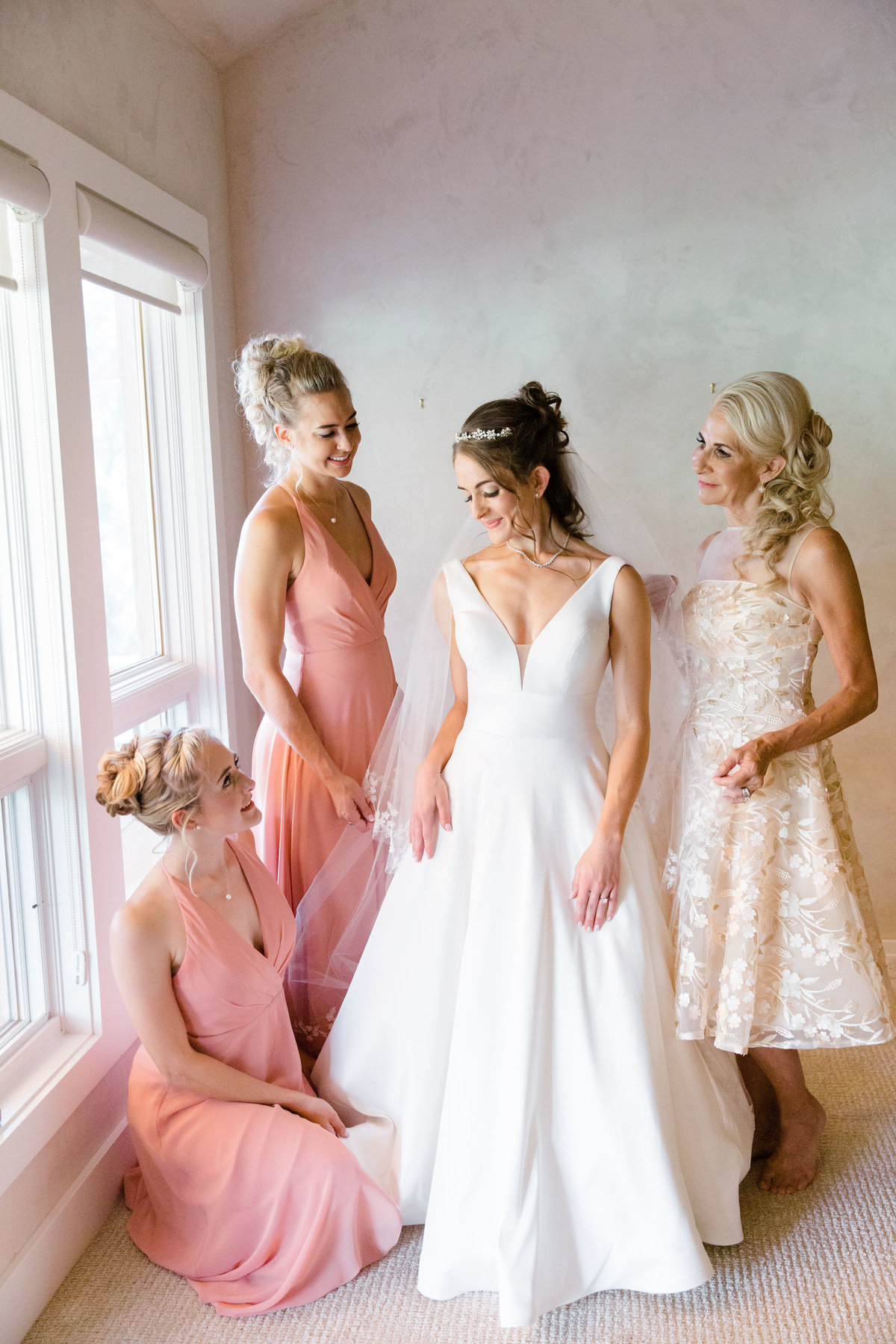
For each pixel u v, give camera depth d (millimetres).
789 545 2129
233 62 3039
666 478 3078
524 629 2084
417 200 3049
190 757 1963
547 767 2062
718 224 2939
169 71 2699
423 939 2146
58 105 2123
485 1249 1959
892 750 3127
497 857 2053
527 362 3080
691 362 3014
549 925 2023
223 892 2113
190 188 2830
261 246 3133
